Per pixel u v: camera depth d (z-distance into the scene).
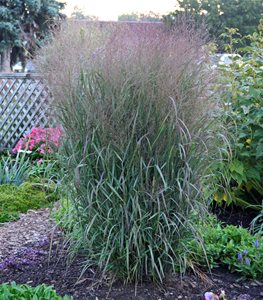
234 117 3.99
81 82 2.63
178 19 2.84
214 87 2.82
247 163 4.34
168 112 2.50
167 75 2.51
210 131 2.72
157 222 2.58
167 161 2.54
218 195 4.15
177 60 2.54
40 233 3.85
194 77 2.63
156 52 2.57
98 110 2.54
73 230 2.97
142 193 2.57
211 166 2.81
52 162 3.03
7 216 4.37
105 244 2.72
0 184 5.39
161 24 2.85
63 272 2.99
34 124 7.55
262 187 4.47
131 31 2.77
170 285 2.81
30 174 5.50
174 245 2.72
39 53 3.56
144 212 2.60
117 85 2.51
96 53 2.68
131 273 2.76
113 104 2.51
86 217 2.75
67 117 2.68
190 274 2.98
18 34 12.40
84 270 2.81
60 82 2.67
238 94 4.32
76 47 2.81
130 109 2.54
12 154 7.50
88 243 2.66
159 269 2.77
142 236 2.62
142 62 2.53
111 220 2.65
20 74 7.84
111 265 2.76
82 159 2.59
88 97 2.58
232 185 4.47
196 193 2.66
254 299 2.74
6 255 3.35
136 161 2.54
